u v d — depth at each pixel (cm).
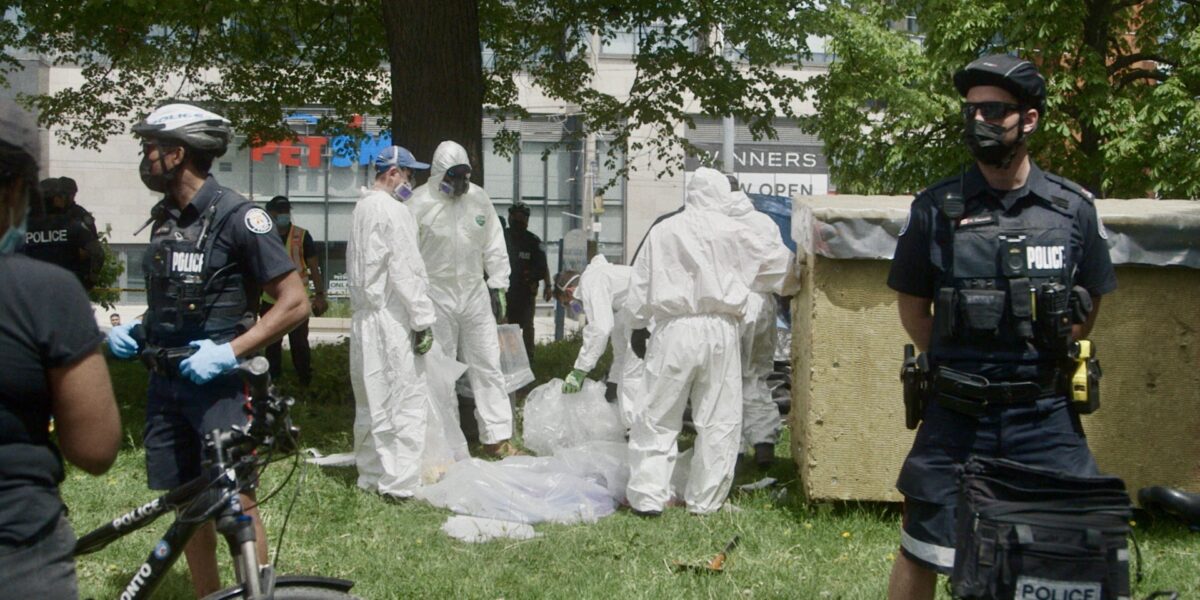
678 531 568
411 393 629
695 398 607
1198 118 1544
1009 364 337
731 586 484
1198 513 321
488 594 474
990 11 1638
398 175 646
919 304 364
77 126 1606
